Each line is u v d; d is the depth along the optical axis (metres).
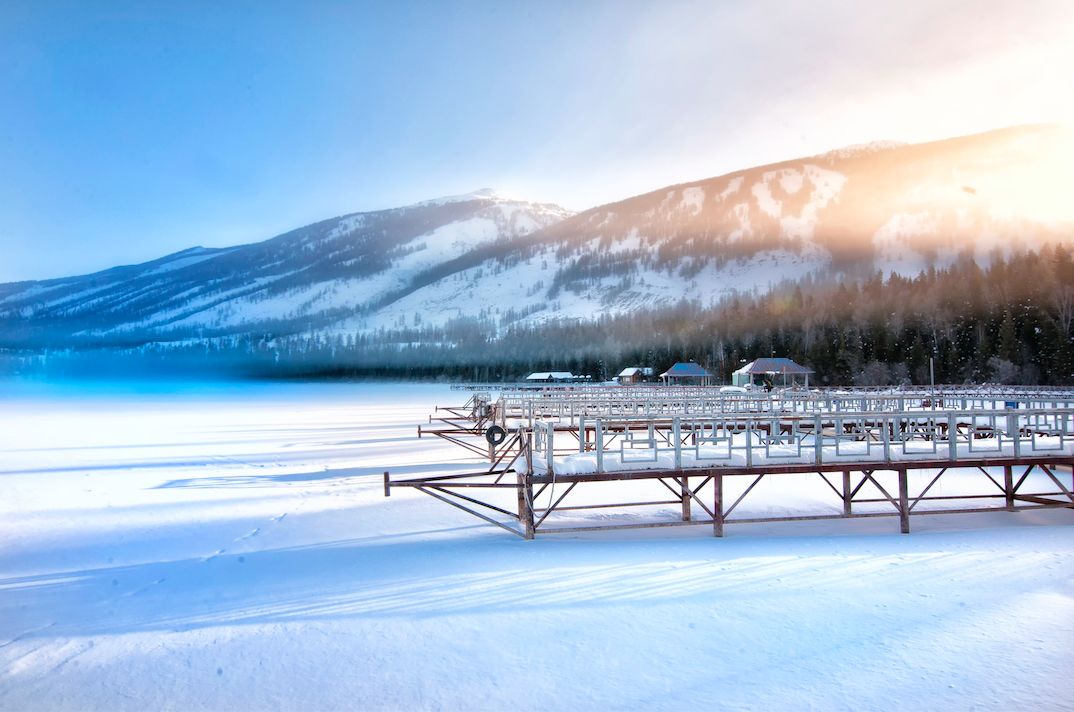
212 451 33.91
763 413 26.30
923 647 8.33
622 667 7.98
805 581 10.95
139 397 123.31
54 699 7.45
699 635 8.85
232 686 7.70
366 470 25.42
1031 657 7.98
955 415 14.84
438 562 12.46
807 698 7.17
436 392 142.38
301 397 119.50
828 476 21.47
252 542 14.51
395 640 8.90
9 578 12.04
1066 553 12.28
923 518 15.84
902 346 107.06
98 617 9.98
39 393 145.75
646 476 13.85
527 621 9.46
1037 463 14.98
